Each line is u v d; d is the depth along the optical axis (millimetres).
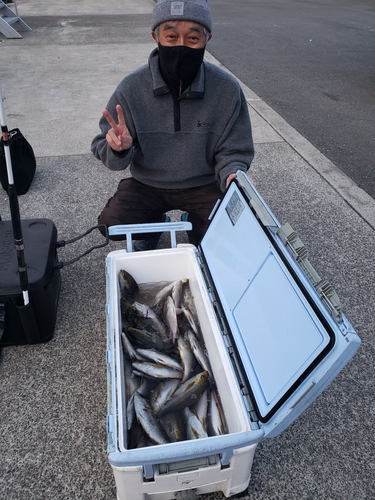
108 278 1636
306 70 6168
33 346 1892
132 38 7551
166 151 2008
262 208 1419
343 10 11805
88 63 5961
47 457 1483
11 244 1869
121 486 1162
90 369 1806
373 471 1490
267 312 1315
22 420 1597
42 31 7898
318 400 1727
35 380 1746
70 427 1582
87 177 3252
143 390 1487
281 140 3939
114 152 1748
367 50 7512
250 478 1441
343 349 965
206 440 1067
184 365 1602
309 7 12078
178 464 1167
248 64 6277
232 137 1996
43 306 1756
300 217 2869
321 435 1595
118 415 1188
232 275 1583
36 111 4316
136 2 11938
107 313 1473
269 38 8008
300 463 1499
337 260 2496
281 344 1216
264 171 3406
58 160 3457
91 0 12102
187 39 1671
